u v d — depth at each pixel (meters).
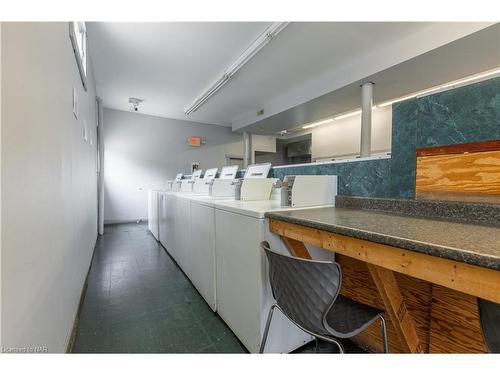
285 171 2.33
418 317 1.20
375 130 4.88
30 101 0.88
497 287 0.56
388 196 1.48
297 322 0.96
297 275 0.90
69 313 1.53
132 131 6.13
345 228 0.90
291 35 2.93
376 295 1.40
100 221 4.71
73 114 1.81
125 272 2.72
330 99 4.27
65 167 1.49
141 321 1.75
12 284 0.71
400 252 0.76
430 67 3.08
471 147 1.11
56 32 1.28
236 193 2.17
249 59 3.37
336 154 5.86
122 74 4.01
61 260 1.34
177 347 1.46
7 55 0.69
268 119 5.65
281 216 1.21
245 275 1.41
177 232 2.89
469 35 2.42
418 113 1.31
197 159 7.07
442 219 1.11
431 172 1.25
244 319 1.43
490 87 1.05
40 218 0.97
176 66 3.75
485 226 0.94
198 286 2.17
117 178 5.95
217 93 4.83
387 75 3.33
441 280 0.67
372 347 1.44
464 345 1.04
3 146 0.66
